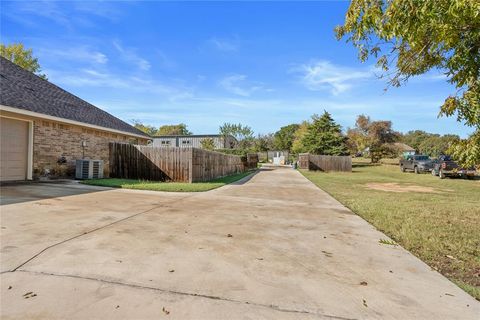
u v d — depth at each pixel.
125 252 3.16
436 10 2.16
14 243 3.31
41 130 10.03
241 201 7.36
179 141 38.97
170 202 6.71
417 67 3.24
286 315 2.03
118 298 2.16
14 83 10.45
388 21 2.56
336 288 2.49
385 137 38.03
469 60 2.59
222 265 2.90
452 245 3.94
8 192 7.04
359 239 4.09
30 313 1.92
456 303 2.30
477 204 7.70
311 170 27.73
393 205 7.26
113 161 12.66
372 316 2.06
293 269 2.88
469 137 2.78
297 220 5.24
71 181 9.99
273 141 62.81
